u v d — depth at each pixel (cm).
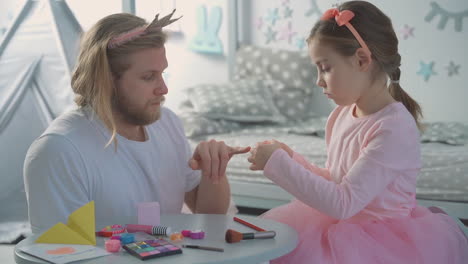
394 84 130
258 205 266
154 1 347
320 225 120
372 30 119
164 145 128
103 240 94
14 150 246
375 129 117
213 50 356
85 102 122
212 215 113
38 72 249
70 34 248
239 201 270
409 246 111
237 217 109
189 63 365
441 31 310
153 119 119
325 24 120
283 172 113
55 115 245
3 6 298
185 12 360
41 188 110
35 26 252
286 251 90
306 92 335
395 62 123
